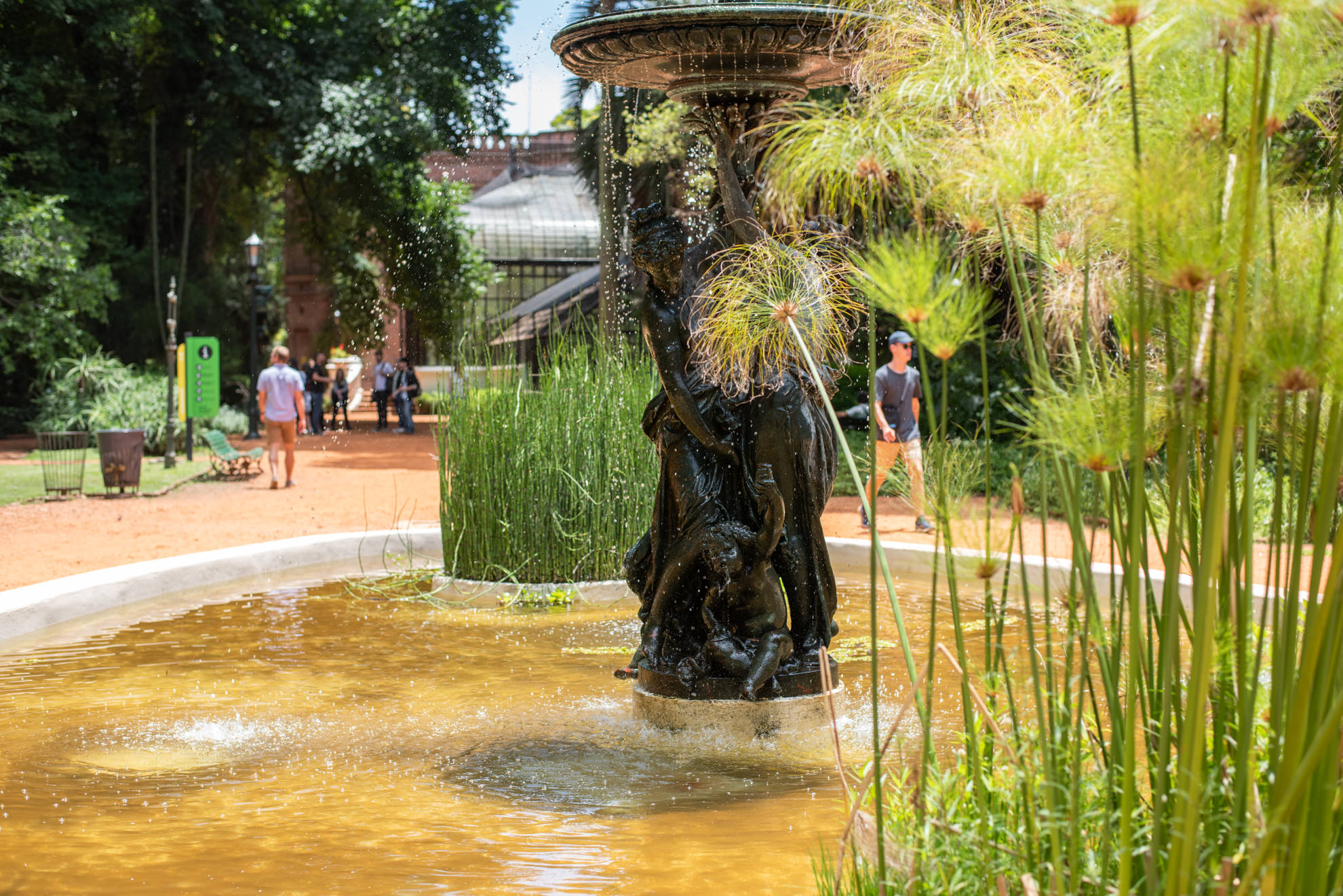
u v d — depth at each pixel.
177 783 3.88
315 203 31.81
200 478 16.78
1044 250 2.14
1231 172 1.61
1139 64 1.78
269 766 4.07
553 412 7.59
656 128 15.55
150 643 6.18
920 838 2.04
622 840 3.30
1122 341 1.90
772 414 4.31
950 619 6.32
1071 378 1.97
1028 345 1.83
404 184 29.97
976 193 1.87
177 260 32.03
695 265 4.49
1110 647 1.88
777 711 4.38
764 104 4.69
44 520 11.95
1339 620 1.60
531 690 5.18
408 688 5.23
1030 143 1.78
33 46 28.47
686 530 4.49
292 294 41.81
